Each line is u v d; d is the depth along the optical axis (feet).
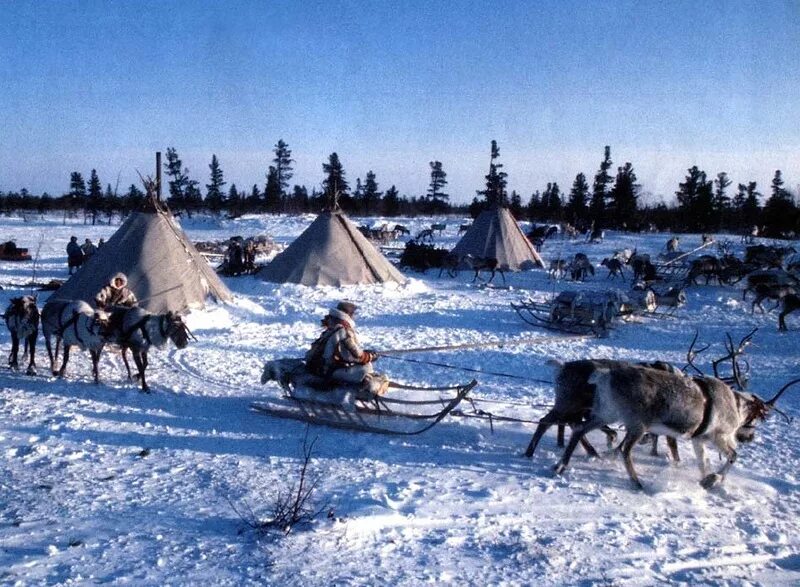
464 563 17.51
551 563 17.66
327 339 29.17
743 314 67.15
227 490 21.81
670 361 45.65
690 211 191.01
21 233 173.27
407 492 21.91
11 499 20.61
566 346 49.98
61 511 19.84
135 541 18.01
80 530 18.62
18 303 37.24
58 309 35.86
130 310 34.30
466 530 19.56
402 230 173.78
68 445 25.98
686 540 19.51
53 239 155.84
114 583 15.79
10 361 38.60
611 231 185.47
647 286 73.41
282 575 16.39
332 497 21.34
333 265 77.66
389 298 72.84
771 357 47.80
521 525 20.12
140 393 34.04
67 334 35.29
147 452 25.26
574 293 56.85
